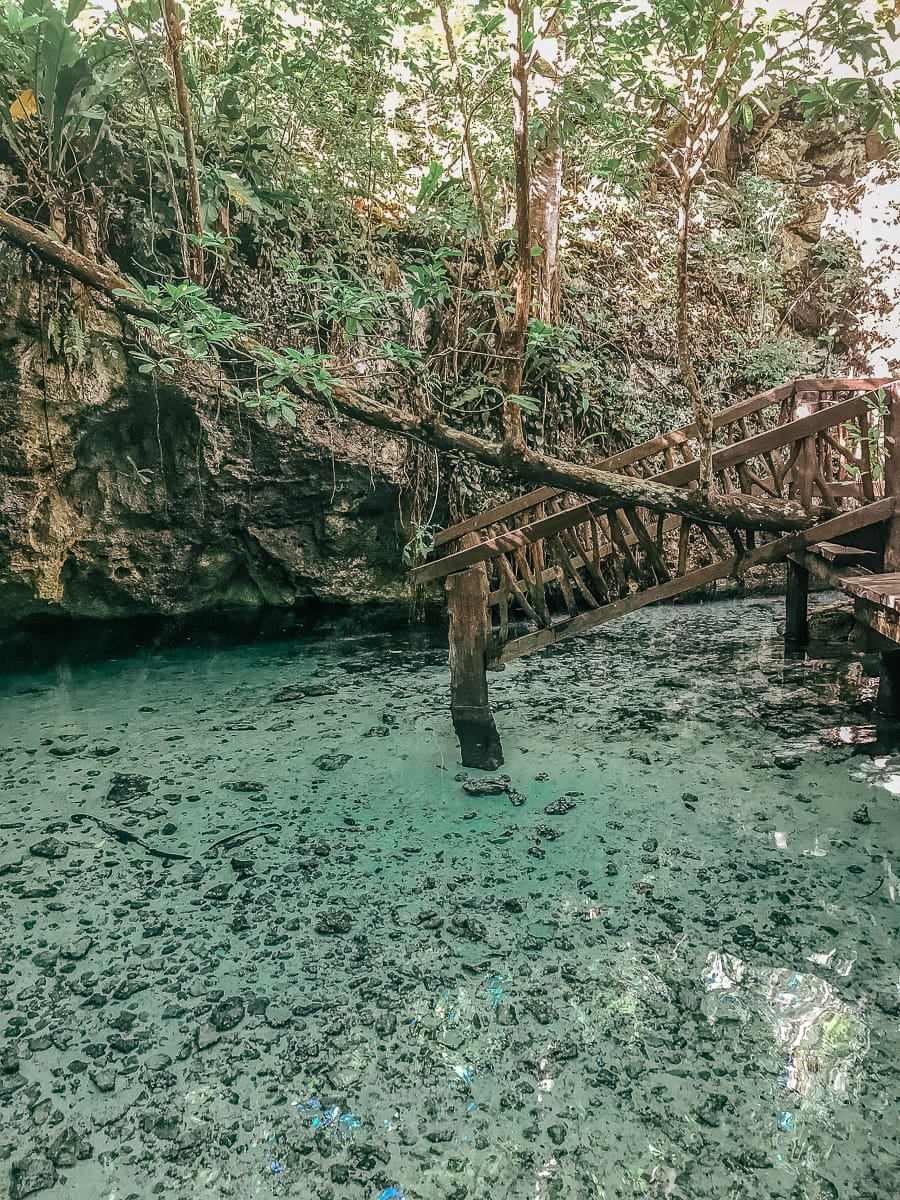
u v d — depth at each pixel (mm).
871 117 3422
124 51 5055
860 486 4680
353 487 6777
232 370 6074
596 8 3676
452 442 4020
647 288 8828
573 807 3596
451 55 3811
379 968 2541
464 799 3729
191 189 4328
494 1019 2299
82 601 6156
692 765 4039
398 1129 1940
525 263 3514
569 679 5699
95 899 2980
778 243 9984
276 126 6473
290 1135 1932
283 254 6281
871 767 3938
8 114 4949
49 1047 2238
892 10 3268
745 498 4031
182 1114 1998
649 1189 1766
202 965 2580
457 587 3975
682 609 8289
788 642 5953
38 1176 1815
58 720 4969
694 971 2471
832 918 2717
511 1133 1920
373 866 3156
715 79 3447
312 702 5293
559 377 7777
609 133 4629
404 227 7305
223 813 3660
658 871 3049
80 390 5500
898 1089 2018
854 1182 1772
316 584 6969
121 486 5977
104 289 4227
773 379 9242
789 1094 2016
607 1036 2223
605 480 3900
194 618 6773
